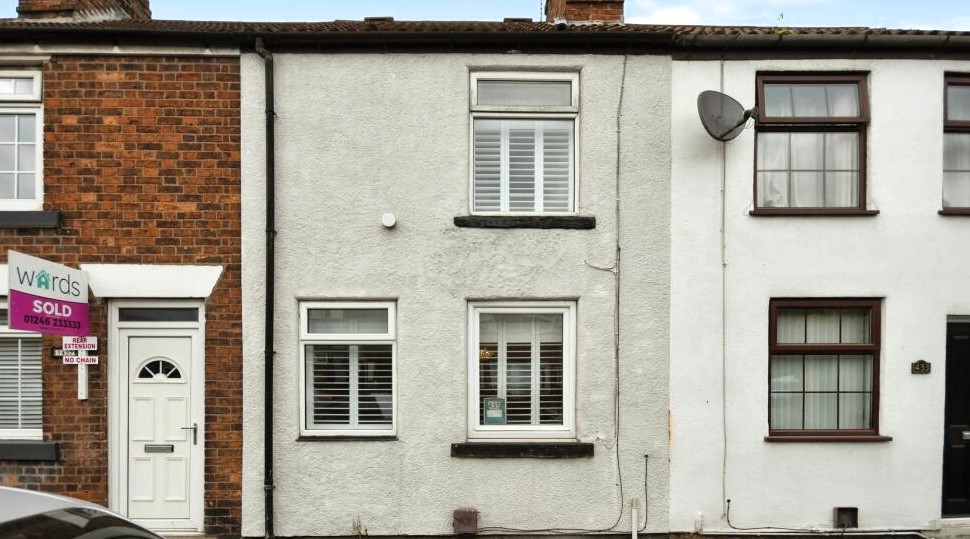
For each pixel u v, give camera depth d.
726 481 5.86
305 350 5.95
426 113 5.89
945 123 6.05
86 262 5.76
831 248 5.91
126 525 3.05
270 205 5.74
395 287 5.84
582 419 5.87
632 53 5.95
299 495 5.77
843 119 6.00
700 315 5.89
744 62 6.00
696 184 5.93
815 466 5.87
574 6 6.88
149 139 5.81
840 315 6.08
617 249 5.88
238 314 5.80
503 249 5.88
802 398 6.06
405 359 5.83
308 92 5.86
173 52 5.80
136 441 5.87
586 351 5.88
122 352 5.87
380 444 5.79
